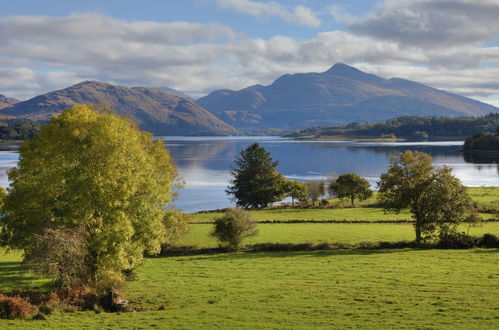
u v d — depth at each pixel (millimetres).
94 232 32500
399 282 36250
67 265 31453
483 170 171250
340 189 98125
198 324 26859
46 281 38188
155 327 26406
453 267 41094
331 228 67375
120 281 33844
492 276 37250
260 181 108562
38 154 34875
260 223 74375
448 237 51969
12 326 26047
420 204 53375
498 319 26219
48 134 35719
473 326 25141
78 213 31953
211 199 115188
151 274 42125
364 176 155375
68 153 33875
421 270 40281
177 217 50969
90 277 33312
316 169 182375
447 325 25438
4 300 28266
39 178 33500
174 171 52312
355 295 32812
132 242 34688
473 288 33656
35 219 33156
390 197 56156
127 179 33062
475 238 51750
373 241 56812
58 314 28781
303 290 34844
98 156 33719
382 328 25391
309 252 51281
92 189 31984
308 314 28562
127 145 35281
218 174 165875
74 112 36281
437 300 30656
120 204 32625
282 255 49875
